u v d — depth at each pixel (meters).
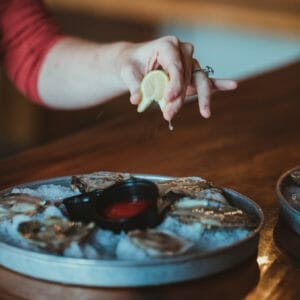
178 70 1.09
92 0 3.50
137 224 0.89
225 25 3.26
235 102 1.94
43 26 1.83
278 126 1.70
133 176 1.09
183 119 1.74
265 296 0.85
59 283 0.84
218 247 0.87
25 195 1.00
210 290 0.84
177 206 0.94
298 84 2.16
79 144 1.51
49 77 1.72
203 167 1.38
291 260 0.95
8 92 3.26
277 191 1.09
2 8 1.84
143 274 0.82
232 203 1.02
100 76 1.56
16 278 0.86
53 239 0.84
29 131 3.33
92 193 0.96
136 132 1.62
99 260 0.82
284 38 3.17
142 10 3.41
